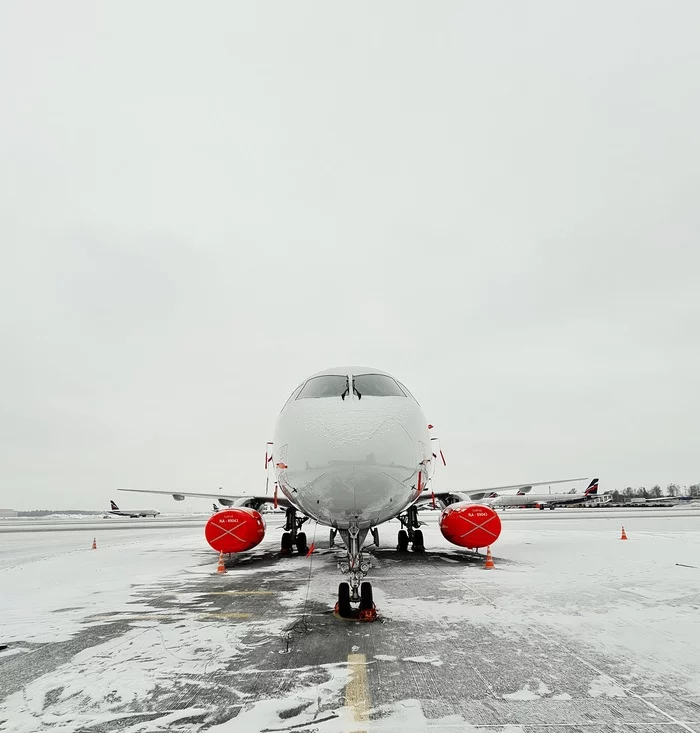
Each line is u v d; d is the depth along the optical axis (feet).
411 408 26.23
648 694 12.06
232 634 18.03
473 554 41.98
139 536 78.23
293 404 26.84
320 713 11.25
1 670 14.48
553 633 17.33
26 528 115.03
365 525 27.55
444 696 12.05
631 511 167.22
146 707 11.78
